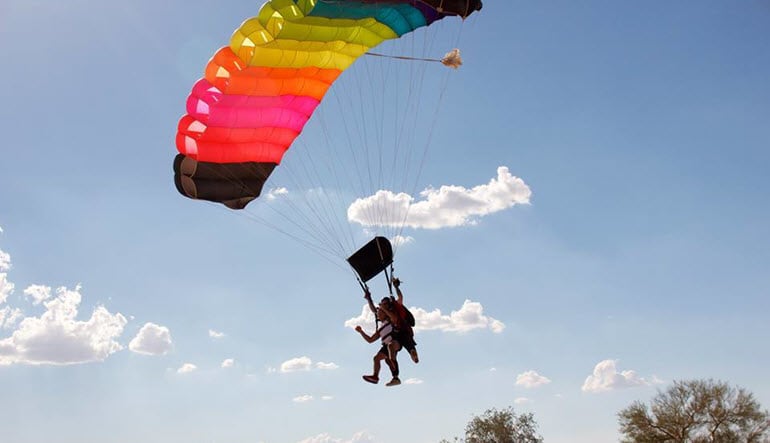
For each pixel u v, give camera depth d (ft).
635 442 145.59
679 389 144.97
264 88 51.65
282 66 50.52
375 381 47.39
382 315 48.62
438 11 47.03
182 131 52.06
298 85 53.06
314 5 44.55
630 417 146.92
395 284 49.39
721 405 142.10
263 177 56.18
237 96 51.19
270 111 53.62
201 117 51.90
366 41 50.88
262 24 45.62
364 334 48.39
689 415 142.72
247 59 48.65
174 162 53.47
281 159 56.90
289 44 48.67
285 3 44.60
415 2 46.96
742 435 141.49
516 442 176.86
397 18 49.14
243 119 52.85
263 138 54.85
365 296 49.49
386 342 47.83
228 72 50.24
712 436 142.72
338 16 46.32
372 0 45.29
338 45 50.93
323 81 54.13
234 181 54.95
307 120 56.44
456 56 49.67
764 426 141.08
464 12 47.16
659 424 144.66
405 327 48.14
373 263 49.80
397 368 47.24
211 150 53.21
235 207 56.08
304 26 46.80
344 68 53.83
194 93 51.52
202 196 54.29
